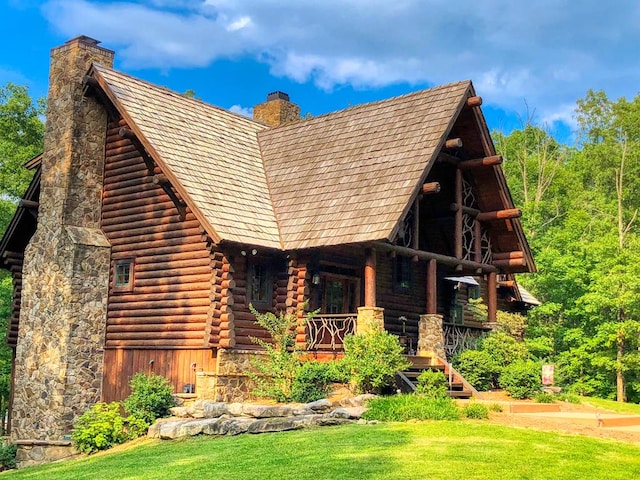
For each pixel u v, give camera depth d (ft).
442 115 70.54
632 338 105.91
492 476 37.68
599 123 194.29
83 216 73.82
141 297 70.28
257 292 68.64
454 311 88.74
